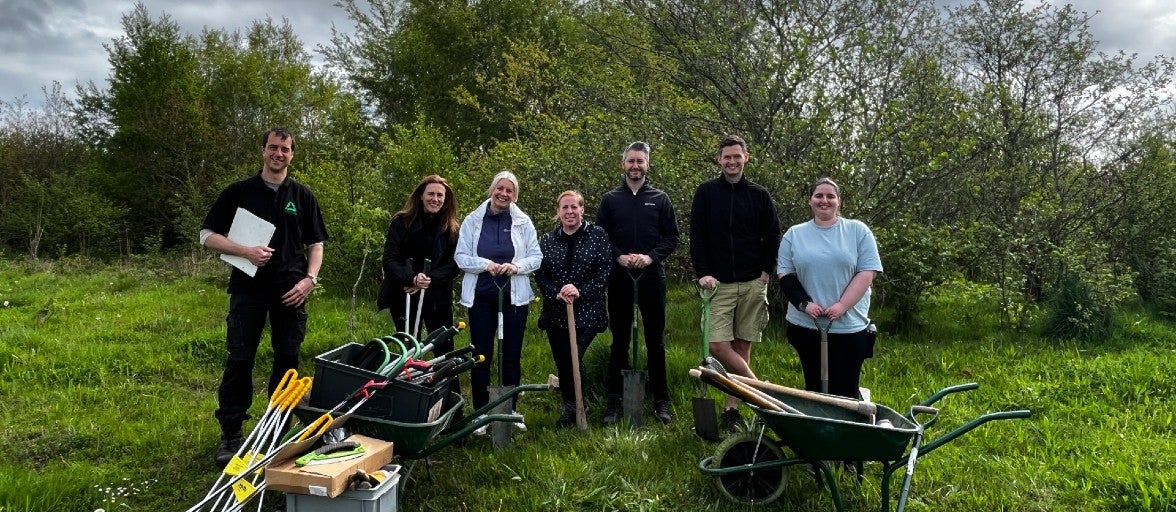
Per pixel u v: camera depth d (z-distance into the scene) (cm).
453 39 2078
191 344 677
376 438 343
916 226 727
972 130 723
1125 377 557
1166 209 848
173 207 1933
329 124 1792
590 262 470
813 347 412
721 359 470
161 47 2017
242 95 2092
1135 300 894
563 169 806
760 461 378
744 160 467
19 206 1841
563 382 488
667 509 366
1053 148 801
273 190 423
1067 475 404
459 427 380
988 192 811
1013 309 757
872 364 628
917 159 691
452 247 493
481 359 391
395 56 2273
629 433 448
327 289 982
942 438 337
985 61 848
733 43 756
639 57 869
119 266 1400
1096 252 789
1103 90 799
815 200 408
